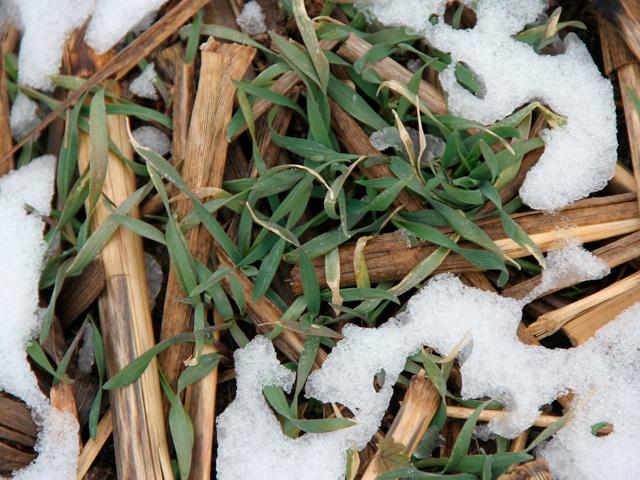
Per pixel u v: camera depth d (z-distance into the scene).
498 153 0.58
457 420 0.59
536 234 0.58
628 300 0.59
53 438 0.58
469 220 0.58
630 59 0.60
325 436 0.57
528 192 0.58
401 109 0.60
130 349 0.58
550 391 0.58
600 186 0.59
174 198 0.58
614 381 0.58
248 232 0.59
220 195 0.59
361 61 0.60
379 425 0.58
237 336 0.58
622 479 0.57
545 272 0.58
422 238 0.58
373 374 0.58
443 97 0.60
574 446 0.57
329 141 0.60
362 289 0.58
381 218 0.59
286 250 0.59
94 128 0.58
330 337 0.58
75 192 0.60
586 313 0.59
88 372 0.60
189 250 0.58
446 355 0.58
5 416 0.58
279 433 0.57
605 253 0.58
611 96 0.59
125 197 0.60
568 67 0.60
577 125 0.59
